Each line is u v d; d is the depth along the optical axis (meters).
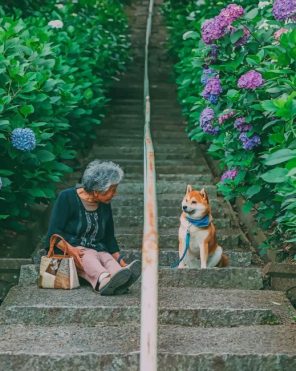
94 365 5.11
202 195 6.82
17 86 7.57
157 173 10.63
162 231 8.47
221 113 7.15
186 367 5.11
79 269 6.34
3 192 7.43
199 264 6.93
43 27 9.95
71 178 10.05
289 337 5.45
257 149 7.09
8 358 5.11
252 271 6.59
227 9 6.99
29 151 7.43
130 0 20.44
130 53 17.66
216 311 5.75
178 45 14.91
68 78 9.12
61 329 5.57
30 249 7.95
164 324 5.74
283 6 6.67
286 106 5.62
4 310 5.75
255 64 6.80
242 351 5.18
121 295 6.08
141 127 12.88
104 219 6.39
